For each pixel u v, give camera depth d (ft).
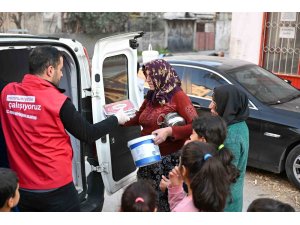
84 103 11.60
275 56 26.73
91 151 12.09
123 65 12.84
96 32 60.64
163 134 10.25
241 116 9.85
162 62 10.71
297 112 16.40
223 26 72.54
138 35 13.01
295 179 16.02
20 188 8.94
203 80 18.53
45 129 8.56
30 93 8.56
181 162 7.89
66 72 11.37
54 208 8.93
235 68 18.78
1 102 9.05
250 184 16.97
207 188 7.16
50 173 8.71
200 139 8.96
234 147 9.50
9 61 12.51
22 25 59.00
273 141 16.33
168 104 10.80
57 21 59.82
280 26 26.09
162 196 10.93
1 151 10.84
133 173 13.11
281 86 18.85
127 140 12.68
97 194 11.98
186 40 69.87
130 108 11.85
